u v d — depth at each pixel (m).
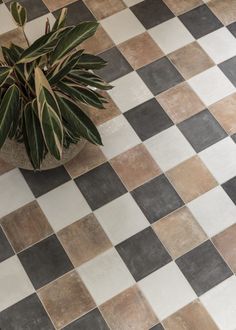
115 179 2.96
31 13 3.48
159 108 3.15
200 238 2.81
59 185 2.94
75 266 2.75
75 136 2.57
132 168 2.99
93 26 2.29
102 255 2.77
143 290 2.70
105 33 3.41
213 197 2.91
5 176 2.95
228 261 2.76
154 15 3.48
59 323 2.63
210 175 2.97
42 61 2.37
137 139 3.06
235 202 2.90
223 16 3.47
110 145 3.04
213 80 3.25
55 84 2.37
